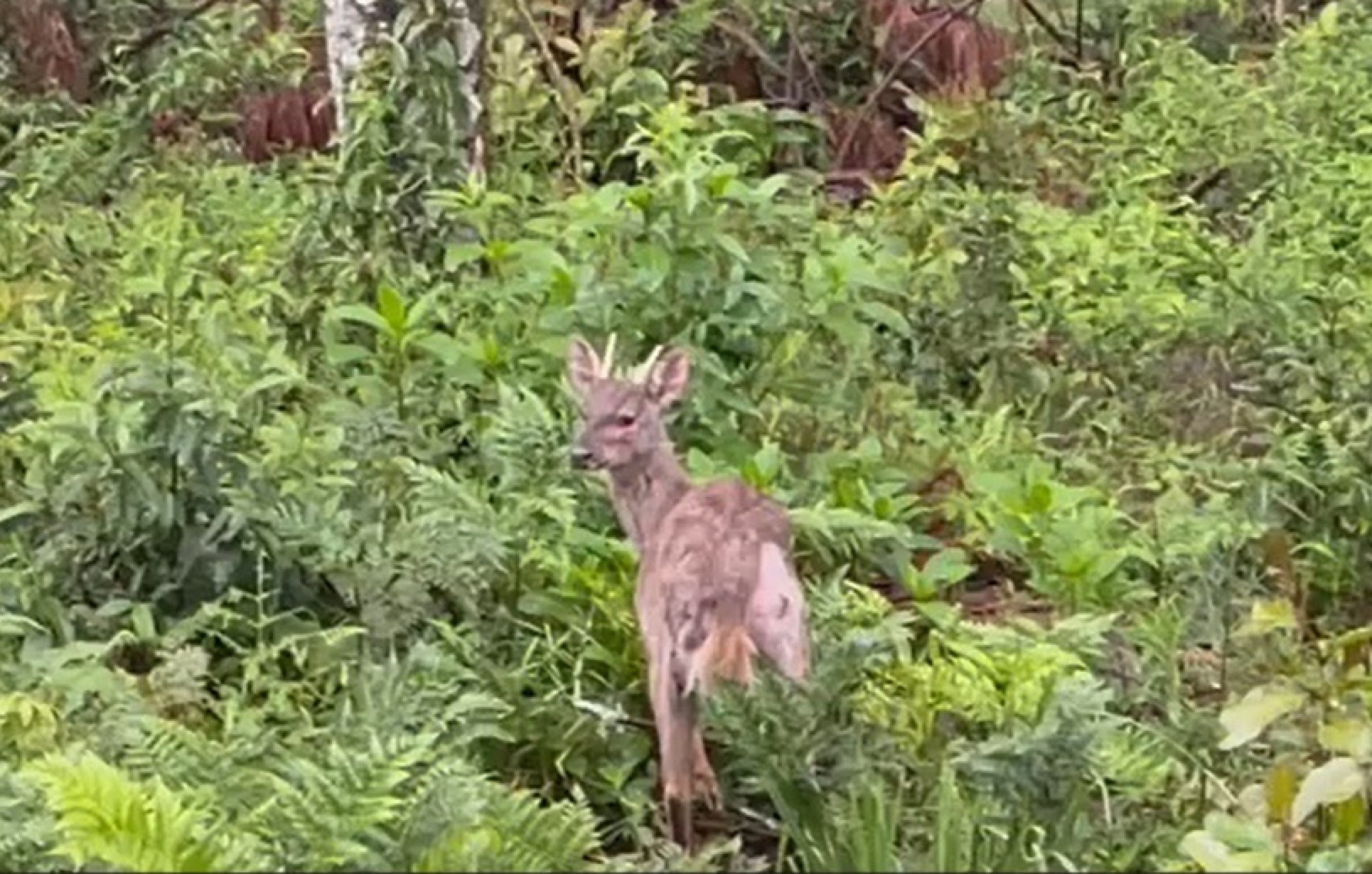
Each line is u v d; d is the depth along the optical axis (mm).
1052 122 13273
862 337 9469
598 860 6586
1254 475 8609
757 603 6586
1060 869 5836
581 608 7566
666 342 9031
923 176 11664
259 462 7812
